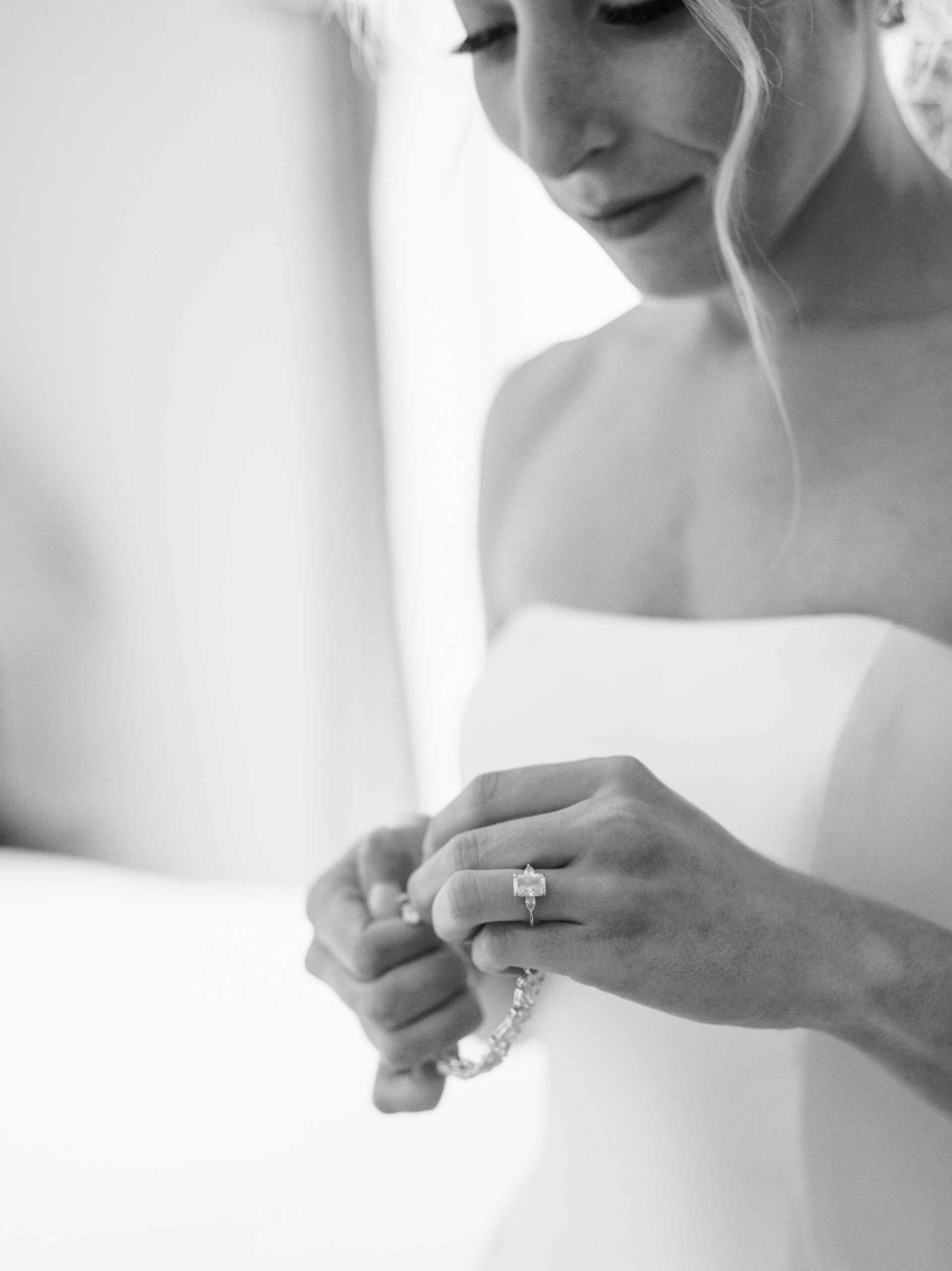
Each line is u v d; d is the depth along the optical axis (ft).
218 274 8.04
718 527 2.46
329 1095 5.30
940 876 2.10
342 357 8.00
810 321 2.37
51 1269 3.99
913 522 2.24
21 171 7.63
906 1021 1.89
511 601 2.83
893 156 2.29
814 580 2.31
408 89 7.49
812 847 2.14
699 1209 2.24
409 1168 4.53
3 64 7.55
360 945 2.26
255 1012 6.18
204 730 8.33
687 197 2.12
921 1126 2.13
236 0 7.66
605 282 7.38
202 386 8.13
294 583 8.28
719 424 2.49
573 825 1.86
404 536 8.13
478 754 2.60
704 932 1.84
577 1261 2.35
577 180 2.10
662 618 2.55
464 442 7.90
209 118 7.88
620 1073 2.34
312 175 7.88
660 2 1.97
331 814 8.34
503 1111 4.97
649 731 2.34
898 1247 2.15
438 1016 2.24
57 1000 6.25
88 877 7.76
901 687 2.16
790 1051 2.14
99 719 8.13
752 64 1.93
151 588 8.16
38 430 7.84
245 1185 4.47
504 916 1.84
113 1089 5.40
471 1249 3.79
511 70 2.19
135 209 7.89
